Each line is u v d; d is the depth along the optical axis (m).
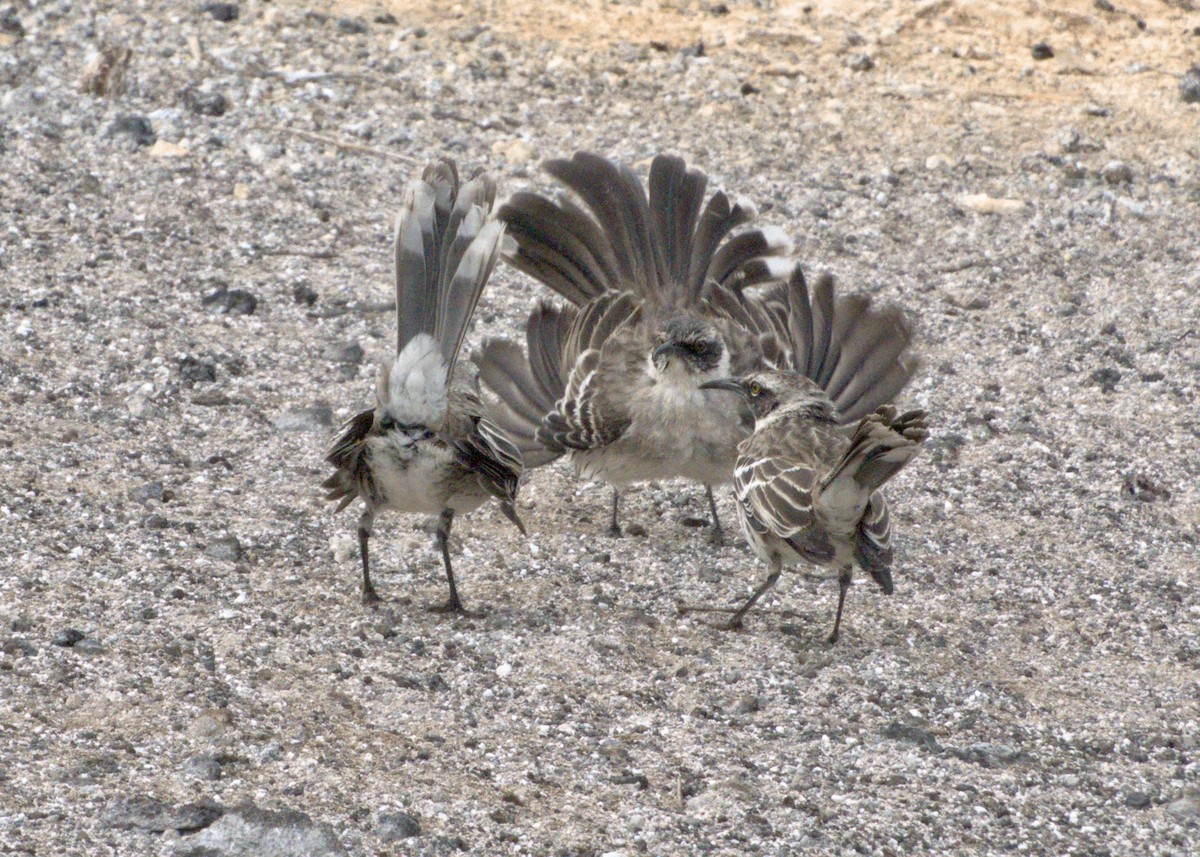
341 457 12.00
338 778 10.22
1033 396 17.59
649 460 14.10
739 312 15.21
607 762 10.79
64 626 11.77
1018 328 19.02
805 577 14.10
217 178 20.59
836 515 11.80
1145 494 15.70
